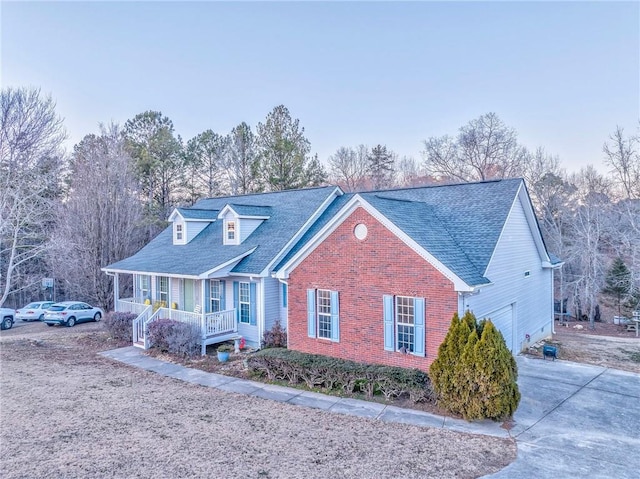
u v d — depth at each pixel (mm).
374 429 9242
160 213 39938
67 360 15938
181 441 8492
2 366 14789
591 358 15656
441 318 11500
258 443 8438
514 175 41906
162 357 16359
